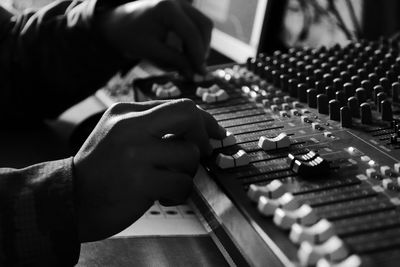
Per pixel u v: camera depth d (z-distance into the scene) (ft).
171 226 1.92
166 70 2.86
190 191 1.77
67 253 1.65
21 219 1.64
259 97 2.29
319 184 1.57
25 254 1.63
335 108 1.99
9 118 2.85
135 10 2.79
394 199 1.45
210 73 2.66
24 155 2.47
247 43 3.33
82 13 2.85
